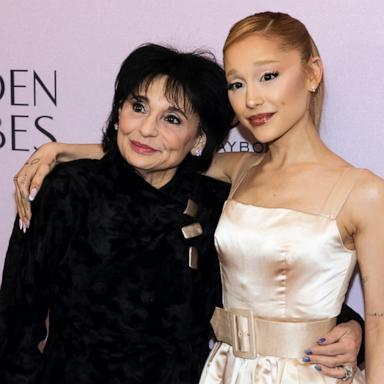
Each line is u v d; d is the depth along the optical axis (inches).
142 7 57.2
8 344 45.4
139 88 45.2
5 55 61.7
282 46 41.8
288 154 44.4
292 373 42.4
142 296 45.6
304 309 42.4
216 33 55.4
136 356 45.6
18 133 62.3
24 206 46.4
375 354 41.9
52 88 60.9
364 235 41.5
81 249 45.3
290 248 41.5
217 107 47.0
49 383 45.4
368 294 42.0
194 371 47.7
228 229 43.7
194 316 47.4
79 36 59.4
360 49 52.1
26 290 45.2
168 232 46.8
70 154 49.9
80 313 45.4
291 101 42.4
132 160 45.6
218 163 50.7
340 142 53.9
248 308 43.9
